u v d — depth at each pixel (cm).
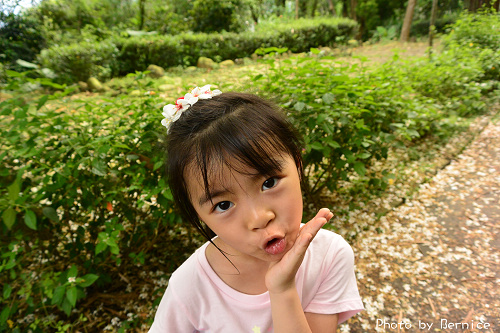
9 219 146
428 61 516
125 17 1310
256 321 80
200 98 71
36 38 984
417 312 200
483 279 217
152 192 178
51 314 201
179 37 1013
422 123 380
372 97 269
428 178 336
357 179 334
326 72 251
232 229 59
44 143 183
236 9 1276
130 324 197
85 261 201
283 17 1639
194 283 81
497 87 550
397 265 235
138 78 224
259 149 57
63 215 198
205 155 57
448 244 251
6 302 178
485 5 917
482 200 296
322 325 85
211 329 82
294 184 60
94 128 194
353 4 1574
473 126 446
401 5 1588
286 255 63
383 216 286
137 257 201
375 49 1132
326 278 86
